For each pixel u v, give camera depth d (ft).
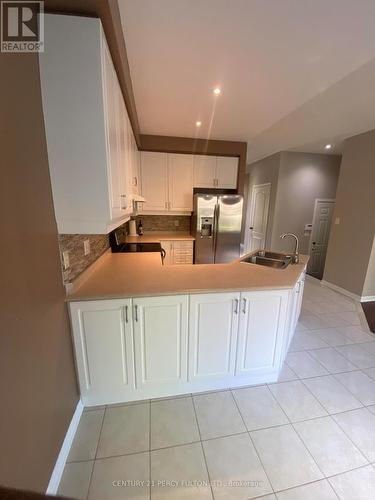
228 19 4.48
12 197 3.01
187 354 5.66
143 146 12.34
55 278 4.28
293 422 5.25
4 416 2.78
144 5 4.18
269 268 7.07
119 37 4.42
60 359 4.42
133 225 13.87
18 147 3.17
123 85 5.62
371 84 6.99
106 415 5.33
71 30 3.61
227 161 13.55
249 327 5.77
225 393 6.02
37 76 3.68
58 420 4.26
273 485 4.06
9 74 2.99
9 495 1.47
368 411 5.58
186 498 3.87
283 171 16.62
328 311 11.01
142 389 5.69
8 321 2.87
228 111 8.86
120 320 5.12
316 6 4.13
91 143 4.05
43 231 3.84
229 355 5.88
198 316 5.45
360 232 12.16
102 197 4.28
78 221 4.36
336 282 13.66
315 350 7.94
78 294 4.86
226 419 5.29
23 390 3.17
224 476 4.18
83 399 5.47
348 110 9.07
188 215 14.57
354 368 7.09
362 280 12.07
